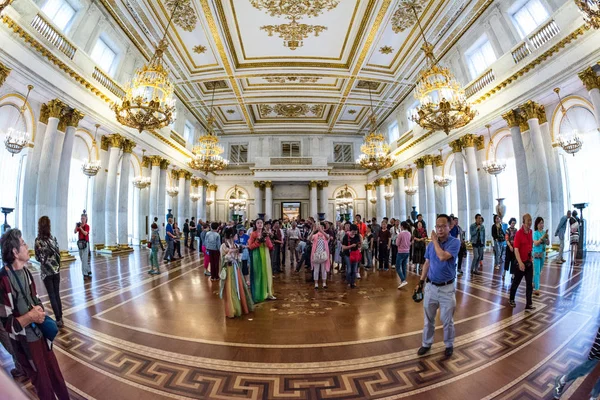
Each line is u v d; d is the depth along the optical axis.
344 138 25.58
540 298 5.26
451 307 3.25
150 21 10.92
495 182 13.16
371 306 5.32
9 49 7.64
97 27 10.56
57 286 4.16
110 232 12.26
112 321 4.44
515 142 10.24
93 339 3.77
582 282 6.14
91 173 11.04
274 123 23.45
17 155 10.11
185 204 19.77
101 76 11.12
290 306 5.38
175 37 12.09
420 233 8.81
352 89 17.00
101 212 12.58
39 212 8.96
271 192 25.16
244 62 14.12
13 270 2.16
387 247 9.57
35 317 2.15
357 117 22.33
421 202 16.66
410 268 9.69
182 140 18.88
